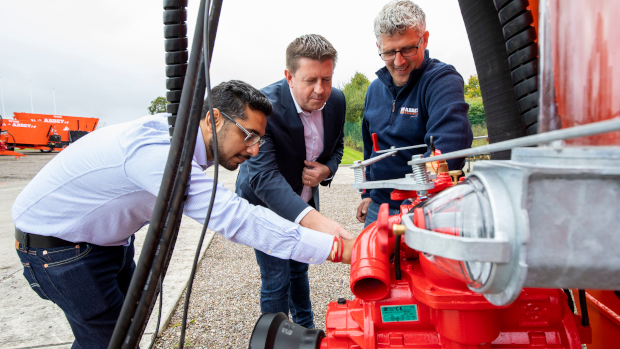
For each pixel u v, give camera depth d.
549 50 0.56
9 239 4.08
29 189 1.33
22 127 17.66
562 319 0.85
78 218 1.27
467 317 0.75
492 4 0.72
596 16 0.47
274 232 1.08
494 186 0.44
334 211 5.73
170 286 2.88
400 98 1.92
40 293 1.37
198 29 0.77
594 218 0.40
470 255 0.41
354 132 20.33
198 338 2.21
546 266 0.41
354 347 0.95
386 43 1.73
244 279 3.09
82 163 1.22
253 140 1.38
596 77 0.48
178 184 0.81
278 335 0.98
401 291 0.89
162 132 1.23
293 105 1.84
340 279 3.13
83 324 1.38
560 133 0.34
